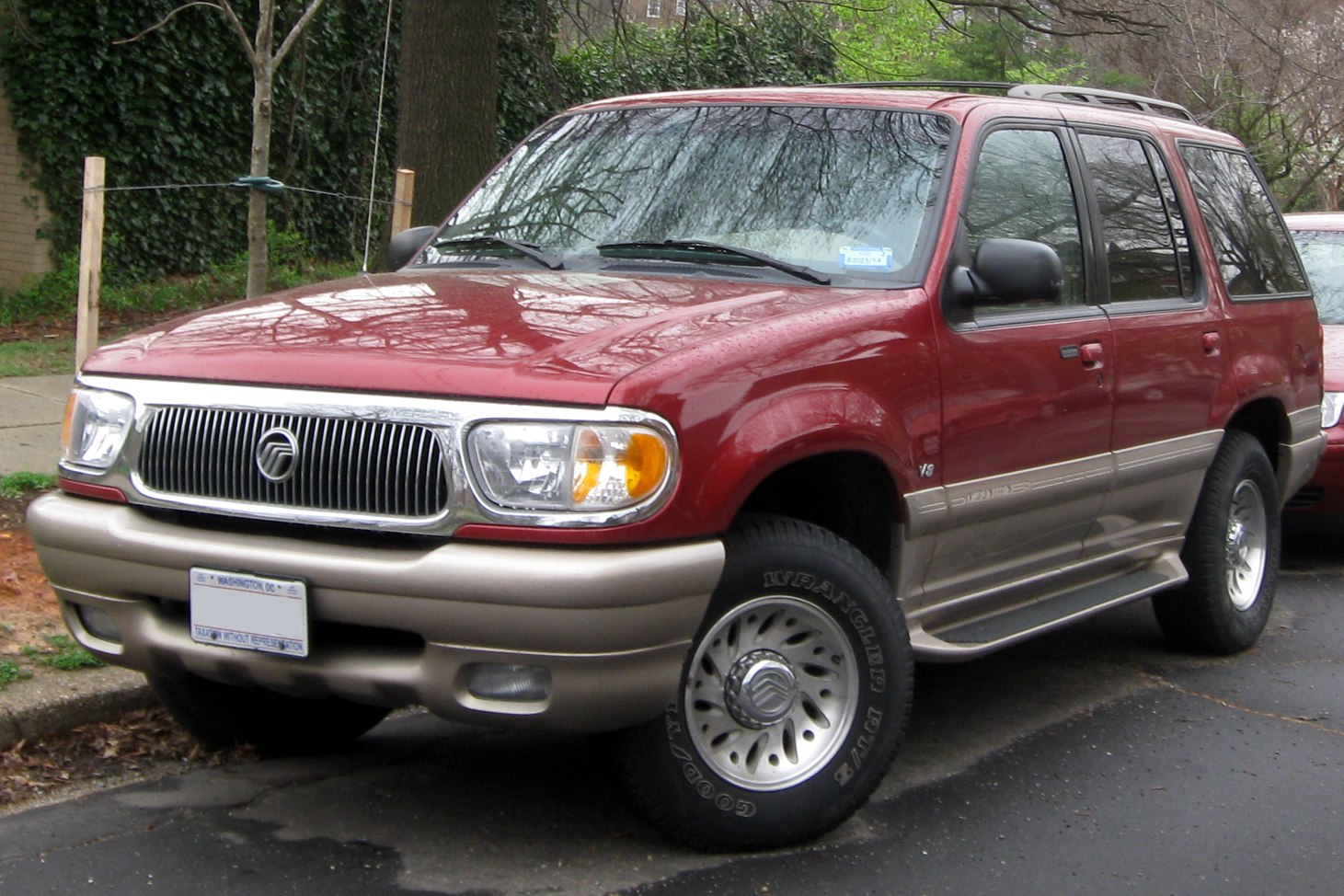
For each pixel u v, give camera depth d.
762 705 4.21
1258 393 6.47
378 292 4.66
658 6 17.61
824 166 5.08
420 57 10.31
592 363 3.84
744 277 4.74
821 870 4.21
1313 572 8.52
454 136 10.32
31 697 5.02
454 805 4.65
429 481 3.78
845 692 4.35
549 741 5.29
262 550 3.88
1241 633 6.60
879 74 21.77
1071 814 4.74
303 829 4.44
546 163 5.61
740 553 4.09
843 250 4.80
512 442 3.72
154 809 4.57
